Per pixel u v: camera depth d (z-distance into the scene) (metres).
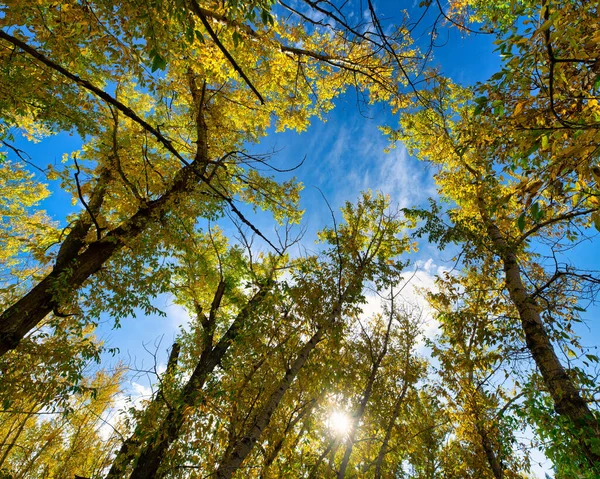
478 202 7.42
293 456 6.24
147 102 9.77
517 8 2.44
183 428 5.10
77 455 9.68
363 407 7.80
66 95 5.93
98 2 3.50
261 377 5.93
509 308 6.79
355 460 12.06
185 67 5.54
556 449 3.84
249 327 6.20
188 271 9.31
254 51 5.76
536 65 2.44
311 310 6.48
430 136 8.88
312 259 7.62
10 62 4.15
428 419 10.03
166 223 7.98
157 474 5.02
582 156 2.07
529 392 4.54
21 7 3.45
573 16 2.30
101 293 6.83
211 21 4.73
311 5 2.39
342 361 7.72
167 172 8.84
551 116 2.81
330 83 6.80
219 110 8.48
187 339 8.22
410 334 9.66
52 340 6.25
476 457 6.84
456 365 6.95
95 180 8.50
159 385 6.21
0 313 6.10
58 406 5.68
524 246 6.72
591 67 2.63
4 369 5.43
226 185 9.38
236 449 4.77
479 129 3.51
